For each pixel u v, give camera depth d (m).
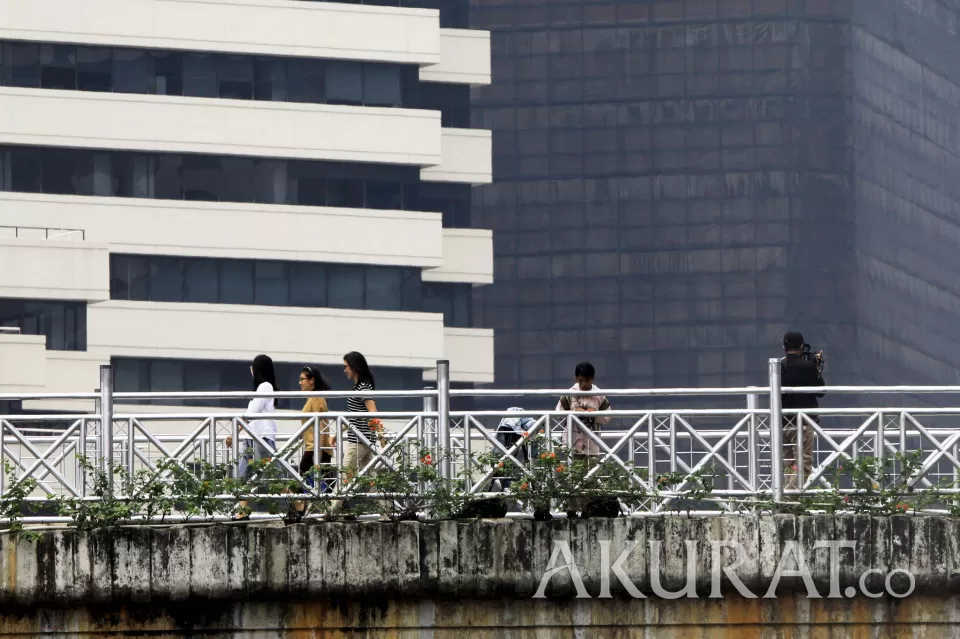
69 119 182.62
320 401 51.16
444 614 44.88
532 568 44.69
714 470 46.66
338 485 45.75
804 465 47.72
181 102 187.75
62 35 183.12
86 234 182.50
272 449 46.25
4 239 167.12
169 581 43.84
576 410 49.44
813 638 45.22
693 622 45.09
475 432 49.22
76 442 46.34
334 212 194.38
